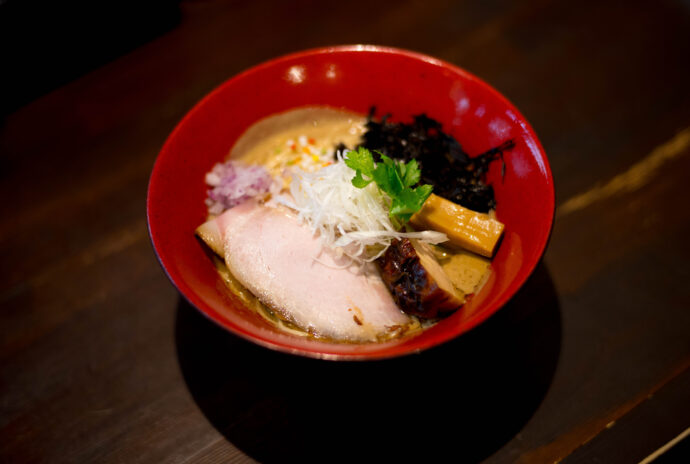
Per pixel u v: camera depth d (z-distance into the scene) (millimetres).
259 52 454
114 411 337
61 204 404
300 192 349
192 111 349
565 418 324
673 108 420
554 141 412
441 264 339
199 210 355
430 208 339
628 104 424
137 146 422
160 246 312
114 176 411
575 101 428
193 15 474
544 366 338
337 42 457
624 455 315
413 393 331
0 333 362
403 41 457
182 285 302
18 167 418
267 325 318
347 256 338
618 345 343
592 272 364
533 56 448
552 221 306
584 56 446
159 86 444
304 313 325
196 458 322
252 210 352
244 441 324
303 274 333
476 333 345
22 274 381
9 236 394
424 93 367
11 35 421
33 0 416
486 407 328
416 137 370
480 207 350
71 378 347
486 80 439
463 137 364
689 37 450
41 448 331
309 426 326
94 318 364
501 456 317
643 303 354
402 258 320
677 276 362
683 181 390
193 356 347
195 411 333
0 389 346
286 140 386
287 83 371
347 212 337
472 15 467
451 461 317
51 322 364
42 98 446
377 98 379
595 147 408
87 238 391
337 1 480
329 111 385
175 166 341
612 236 375
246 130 374
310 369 339
